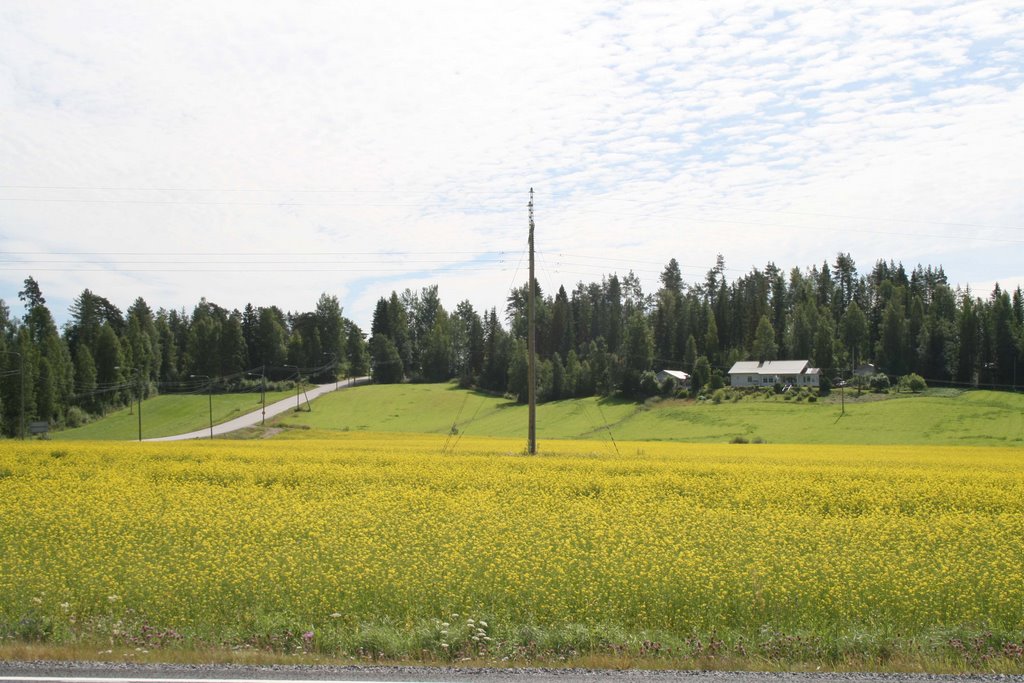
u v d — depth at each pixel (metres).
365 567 11.98
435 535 14.85
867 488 22.42
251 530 15.41
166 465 28.50
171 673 8.02
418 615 10.44
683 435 80.81
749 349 140.12
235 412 106.69
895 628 10.22
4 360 89.38
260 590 11.24
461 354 160.25
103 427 97.50
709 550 13.90
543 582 11.42
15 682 7.64
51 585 11.36
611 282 178.62
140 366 125.88
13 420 88.62
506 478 24.31
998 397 96.44
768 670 8.82
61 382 100.25
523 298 153.75
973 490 21.84
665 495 21.45
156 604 10.77
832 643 9.53
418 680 7.90
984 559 13.28
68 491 21.02
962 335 116.00
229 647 9.49
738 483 23.55
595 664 8.95
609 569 12.05
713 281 176.38
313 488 22.27
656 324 146.62
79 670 8.09
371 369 158.88
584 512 17.67
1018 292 132.75
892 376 119.81
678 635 10.16
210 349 145.12
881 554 13.46
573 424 92.62
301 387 137.88
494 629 9.92
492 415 104.69
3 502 19.09
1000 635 9.70
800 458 36.19
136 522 16.34
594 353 116.25
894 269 178.25
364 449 40.25
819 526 16.08
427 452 37.72
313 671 8.18
